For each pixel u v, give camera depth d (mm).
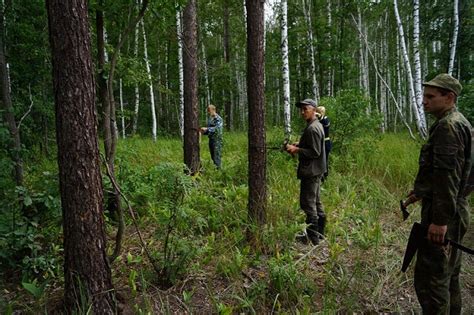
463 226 2574
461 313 3189
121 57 5133
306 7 16844
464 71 15117
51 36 2514
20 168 4820
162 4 4457
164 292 3256
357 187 6246
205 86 19234
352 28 17031
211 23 20000
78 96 2551
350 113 7988
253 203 4102
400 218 5133
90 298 2682
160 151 9531
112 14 4719
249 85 4004
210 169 7074
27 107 7773
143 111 22297
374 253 4094
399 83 21266
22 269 3424
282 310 3098
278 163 7102
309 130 4266
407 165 6934
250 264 3709
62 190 2654
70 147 2576
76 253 2668
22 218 3742
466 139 2408
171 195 3625
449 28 14203
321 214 4492
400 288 3504
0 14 5438
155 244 4066
